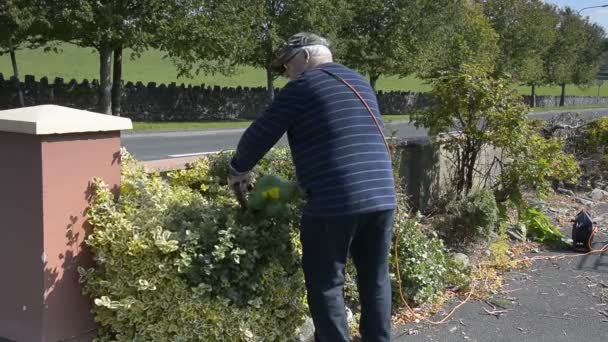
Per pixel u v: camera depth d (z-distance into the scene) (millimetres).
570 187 10727
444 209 7145
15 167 3244
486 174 7816
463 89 7062
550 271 6074
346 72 3381
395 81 71875
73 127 3246
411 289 4824
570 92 102188
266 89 33469
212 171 4668
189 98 29750
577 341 4363
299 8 28938
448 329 4516
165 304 3344
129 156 4363
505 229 7164
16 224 3289
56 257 3270
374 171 3248
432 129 7438
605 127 11156
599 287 5590
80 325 3443
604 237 7598
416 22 36188
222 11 23000
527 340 4355
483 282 5543
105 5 20156
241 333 3426
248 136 3236
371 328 3549
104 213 3422
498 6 57406
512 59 57469
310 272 3375
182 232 3346
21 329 3354
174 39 22312
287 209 3590
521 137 7184
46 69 47250
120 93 25500
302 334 3969
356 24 35469
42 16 19047
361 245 3469
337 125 3199
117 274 3375
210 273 3320
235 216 3568
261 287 3516
